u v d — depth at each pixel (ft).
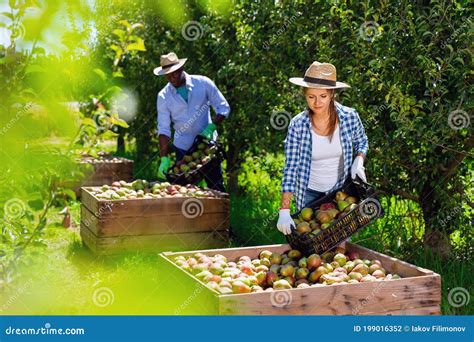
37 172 7.51
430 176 17.49
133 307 14.56
